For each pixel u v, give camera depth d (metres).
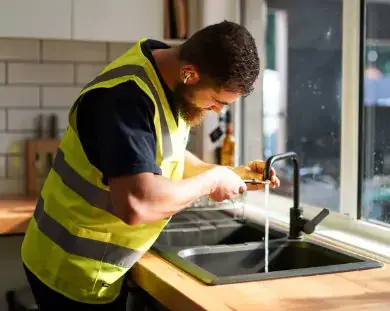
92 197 1.65
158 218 1.51
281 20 2.84
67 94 2.90
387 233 2.07
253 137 2.97
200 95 1.56
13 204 2.60
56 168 1.75
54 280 1.75
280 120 2.85
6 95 2.82
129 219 1.45
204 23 2.81
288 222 2.39
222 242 2.35
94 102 1.55
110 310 1.83
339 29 2.45
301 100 2.71
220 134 2.85
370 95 2.28
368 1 2.25
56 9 2.57
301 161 2.69
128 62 1.60
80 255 1.71
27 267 1.83
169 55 1.60
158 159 1.59
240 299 1.45
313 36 2.63
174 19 2.76
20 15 2.53
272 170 1.98
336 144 2.46
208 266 1.95
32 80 2.85
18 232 2.35
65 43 2.88
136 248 1.76
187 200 1.53
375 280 1.61
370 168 2.27
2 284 2.41
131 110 1.47
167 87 1.60
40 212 1.81
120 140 1.43
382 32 2.29
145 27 2.70
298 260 2.03
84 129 1.58
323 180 2.53
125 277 1.90
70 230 1.70
